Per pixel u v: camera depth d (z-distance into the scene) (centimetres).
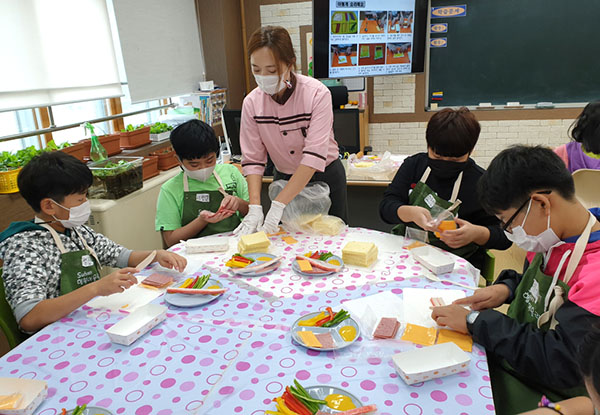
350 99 425
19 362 101
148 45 322
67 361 101
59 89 245
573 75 405
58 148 225
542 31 399
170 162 287
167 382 92
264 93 177
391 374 92
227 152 311
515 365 96
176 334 109
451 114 163
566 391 105
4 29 212
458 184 169
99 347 106
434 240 175
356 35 377
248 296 127
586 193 191
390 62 398
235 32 427
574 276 98
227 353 101
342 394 85
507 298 122
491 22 405
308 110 174
